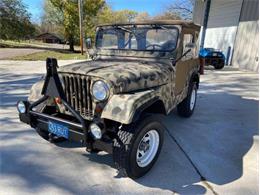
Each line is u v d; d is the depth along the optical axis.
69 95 3.19
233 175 3.29
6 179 3.04
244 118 5.55
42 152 3.70
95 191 2.88
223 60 13.84
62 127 3.08
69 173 3.21
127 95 2.94
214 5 17.81
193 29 4.54
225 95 7.75
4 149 3.75
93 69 3.11
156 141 3.28
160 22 4.00
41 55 24.27
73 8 30.97
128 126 2.90
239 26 15.11
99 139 2.86
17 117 5.12
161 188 2.97
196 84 5.57
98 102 2.95
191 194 2.89
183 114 5.32
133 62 3.81
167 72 3.73
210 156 3.76
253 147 4.11
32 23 40.66
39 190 2.87
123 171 3.00
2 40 40.28
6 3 35.50
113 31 4.32
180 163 3.53
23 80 9.59
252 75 11.91
